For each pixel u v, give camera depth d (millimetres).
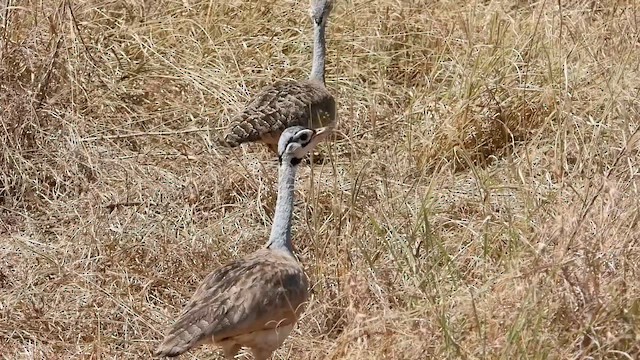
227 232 12656
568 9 16344
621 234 10375
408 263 11156
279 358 10570
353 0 16844
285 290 9727
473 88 14609
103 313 11281
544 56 15164
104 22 16250
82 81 14766
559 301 9672
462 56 15578
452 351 9445
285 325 9898
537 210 11719
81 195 13359
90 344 10852
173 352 9078
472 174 13500
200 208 13117
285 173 10266
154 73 15430
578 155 12844
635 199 11000
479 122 14312
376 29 16250
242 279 9602
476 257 11281
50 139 13945
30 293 11523
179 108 14875
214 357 10672
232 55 15664
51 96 14531
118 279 11703
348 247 11508
